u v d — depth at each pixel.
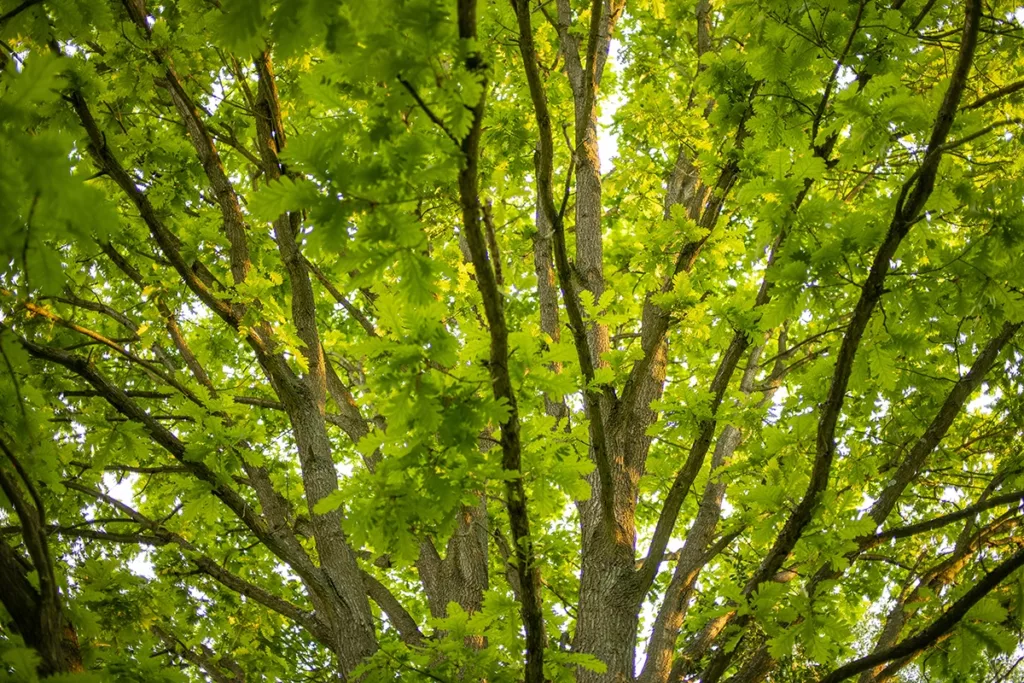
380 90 2.28
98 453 4.57
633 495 5.36
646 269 4.92
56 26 3.36
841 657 4.16
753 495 3.76
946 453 6.17
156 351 7.11
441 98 2.20
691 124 6.93
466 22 2.24
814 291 3.57
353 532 3.00
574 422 6.02
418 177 2.26
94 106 4.52
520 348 3.05
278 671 7.18
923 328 4.64
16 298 3.72
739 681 4.51
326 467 5.29
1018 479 5.36
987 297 3.61
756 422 4.43
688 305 4.40
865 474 5.17
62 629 3.44
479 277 2.73
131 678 3.87
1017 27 4.73
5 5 3.22
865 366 3.99
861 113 3.44
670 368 9.21
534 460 3.60
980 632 3.85
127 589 5.33
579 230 6.37
